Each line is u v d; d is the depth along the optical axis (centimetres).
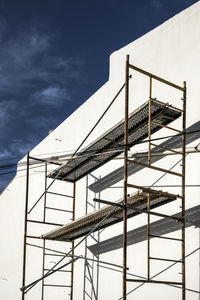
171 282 982
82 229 1328
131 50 1377
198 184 1065
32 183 1898
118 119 1380
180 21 1212
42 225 1722
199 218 1038
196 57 1145
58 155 1720
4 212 2211
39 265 1677
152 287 1102
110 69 1466
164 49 1248
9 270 2002
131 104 1332
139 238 1181
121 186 1308
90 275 1352
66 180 1516
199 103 1109
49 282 1566
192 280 1014
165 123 1152
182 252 1007
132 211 1138
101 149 1266
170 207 1116
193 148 1082
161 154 1155
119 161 1339
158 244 1118
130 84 1351
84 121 1570
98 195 1403
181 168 1114
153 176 1191
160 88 1234
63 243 1538
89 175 1470
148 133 1087
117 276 1232
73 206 1509
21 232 1983
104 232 1324
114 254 1263
